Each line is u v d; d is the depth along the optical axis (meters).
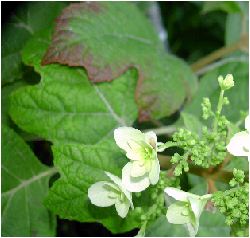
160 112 0.31
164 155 0.30
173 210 0.23
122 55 0.30
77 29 0.29
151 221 0.26
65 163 0.26
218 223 0.27
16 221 0.30
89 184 0.26
